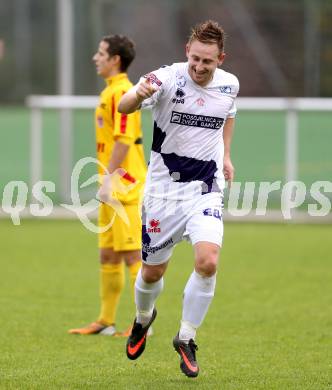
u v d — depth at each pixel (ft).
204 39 70.64
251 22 239.71
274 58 238.89
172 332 95.71
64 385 71.15
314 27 236.84
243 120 225.97
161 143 73.46
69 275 133.18
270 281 129.80
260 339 91.66
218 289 123.44
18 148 299.38
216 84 72.84
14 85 301.43
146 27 242.78
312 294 119.65
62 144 221.25
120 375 75.20
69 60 224.12
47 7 299.79
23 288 122.01
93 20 234.99
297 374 75.72
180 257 154.51
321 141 219.82
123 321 102.83
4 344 88.12
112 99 93.25
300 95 238.48
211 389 69.77
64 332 94.89
